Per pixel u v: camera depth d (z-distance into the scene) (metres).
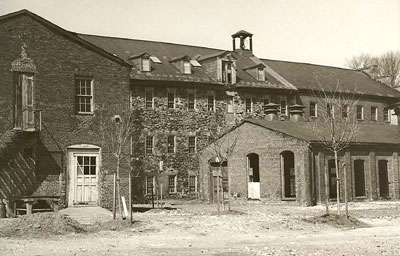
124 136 32.62
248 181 39.09
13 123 29.44
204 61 48.38
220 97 47.25
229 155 38.22
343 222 24.50
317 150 36.28
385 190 41.78
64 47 31.16
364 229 22.73
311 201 35.47
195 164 45.19
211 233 21.47
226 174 41.47
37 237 20.58
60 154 30.52
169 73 45.19
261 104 49.47
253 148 38.84
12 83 29.56
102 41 46.78
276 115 44.91
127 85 33.00
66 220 22.38
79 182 31.00
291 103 51.34
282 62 57.47
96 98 31.89
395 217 27.48
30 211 26.92
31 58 30.12
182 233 21.42
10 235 20.91
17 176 29.27
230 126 47.25
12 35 29.75
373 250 16.39
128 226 23.03
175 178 44.12
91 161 31.44
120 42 47.94
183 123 44.94
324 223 24.41
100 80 32.12
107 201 31.64
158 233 21.45
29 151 29.77
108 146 31.95
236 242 19.06
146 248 17.53
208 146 42.72
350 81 59.19
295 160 36.06
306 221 24.84
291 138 36.41
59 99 30.77
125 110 32.72
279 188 36.91
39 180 29.83
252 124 39.00
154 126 43.53
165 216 27.05
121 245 18.34
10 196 28.75
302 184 35.56
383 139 41.28
